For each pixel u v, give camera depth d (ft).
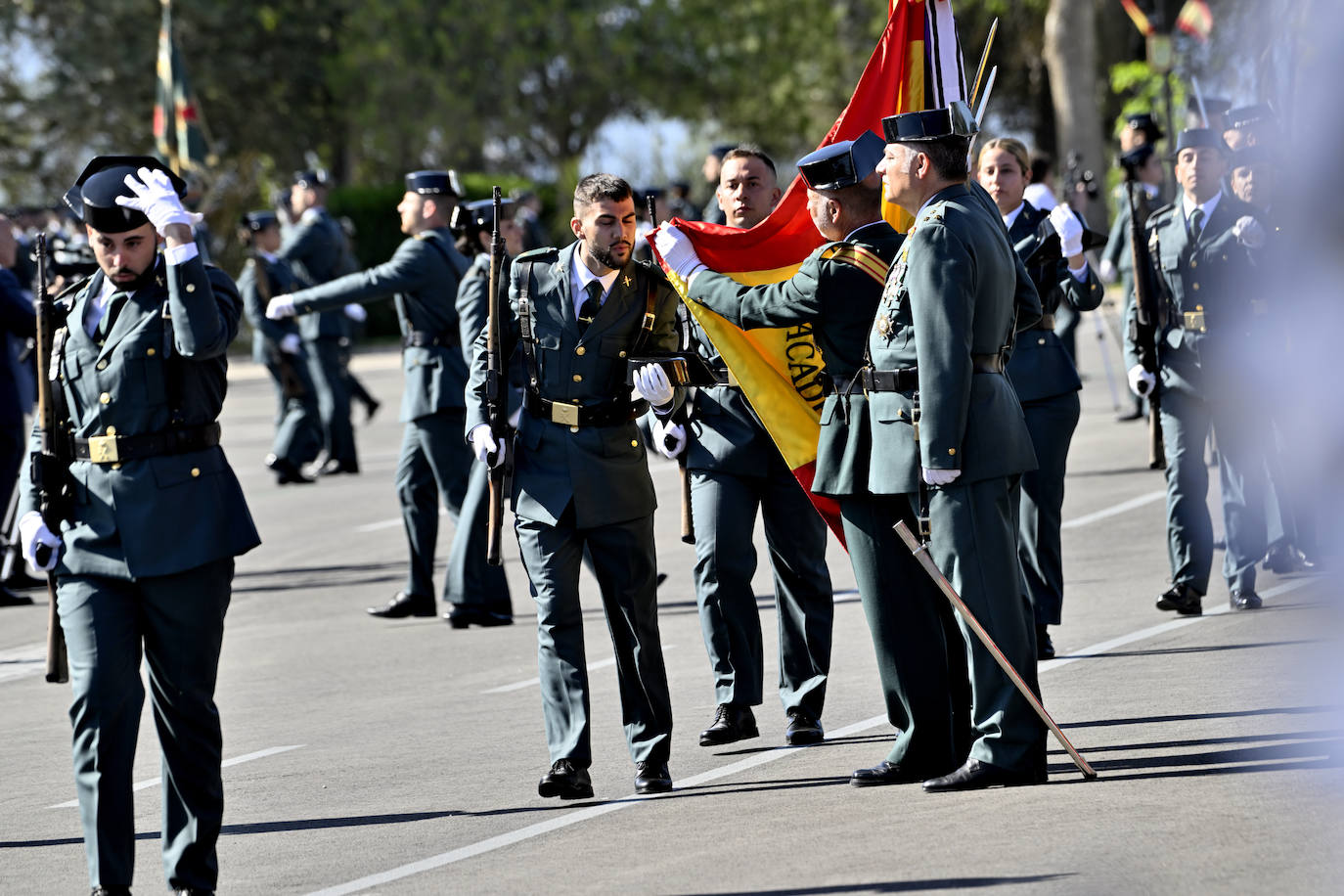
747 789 63.36
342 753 74.49
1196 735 64.23
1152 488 134.51
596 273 65.77
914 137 59.41
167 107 266.16
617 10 471.21
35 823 66.08
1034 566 81.71
